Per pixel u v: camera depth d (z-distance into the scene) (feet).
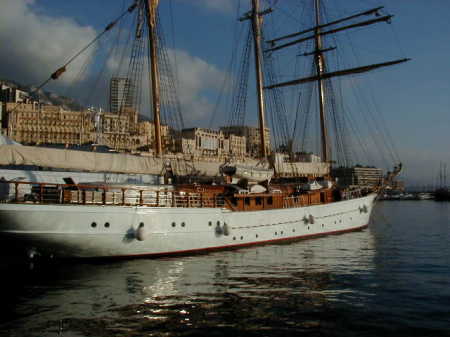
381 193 111.04
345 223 92.27
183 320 31.68
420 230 108.47
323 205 85.25
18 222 46.19
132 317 32.32
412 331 29.53
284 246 70.13
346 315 32.99
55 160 55.52
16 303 35.91
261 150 96.43
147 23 82.07
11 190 59.77
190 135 471.62
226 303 36.09
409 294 39.34
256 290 40.52
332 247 70.23
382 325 30.73
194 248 60.29
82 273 47.29
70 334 28.78
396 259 59.21
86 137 387.34
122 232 53.16
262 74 100.63
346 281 44.70
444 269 51.70
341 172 119.55
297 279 45.52
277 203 74.38
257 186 72.43
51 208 48.11
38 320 31.60
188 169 71.36
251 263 54.49
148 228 55.36
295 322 31.35
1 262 48.49
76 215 49.85
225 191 67.31
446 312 33.78
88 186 52.24
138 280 44.24
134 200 56.39
